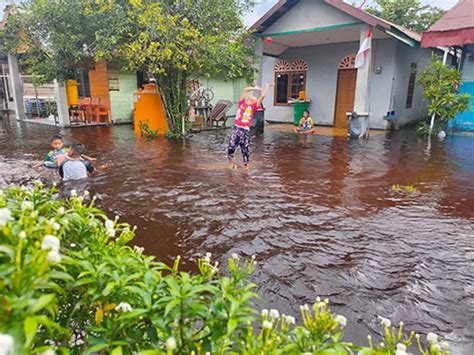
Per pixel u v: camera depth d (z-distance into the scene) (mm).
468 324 2236
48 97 18016
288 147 9203
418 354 1940
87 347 1232
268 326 1080
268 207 4434
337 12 10344
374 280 2732
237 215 4133
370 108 13023
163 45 9086
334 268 2906
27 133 11500
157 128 11367
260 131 12547
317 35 12109
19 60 14805
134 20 9469
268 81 15633
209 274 1379
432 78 11031
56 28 10102
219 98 16953
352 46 13133
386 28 9672
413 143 9828
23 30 10734
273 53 14586
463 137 11000
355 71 13234
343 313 2311
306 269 2881
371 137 11047
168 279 1150
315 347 1126
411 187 5379
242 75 12070
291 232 3650
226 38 10211
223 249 3236
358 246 3332
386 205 4574
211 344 1135
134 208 4328
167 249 3232
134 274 1194
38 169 6316
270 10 10914
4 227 955
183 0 9688
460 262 3047
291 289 2586
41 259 893
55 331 1201
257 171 6457
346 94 13594
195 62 9820
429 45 10227
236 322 1040
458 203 4672
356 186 5473
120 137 10820
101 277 1184
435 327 2197
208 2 9719
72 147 5832
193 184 5484
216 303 1116
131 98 15008
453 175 6191
